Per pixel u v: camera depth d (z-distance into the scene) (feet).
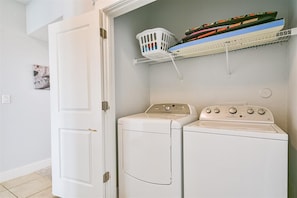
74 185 5.66
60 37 5.76
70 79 5.59
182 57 6.55
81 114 5.45
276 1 5.14
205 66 6.34
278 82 5.13
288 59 4.76
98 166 5.20
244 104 5.49
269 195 3.42
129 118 5.31
